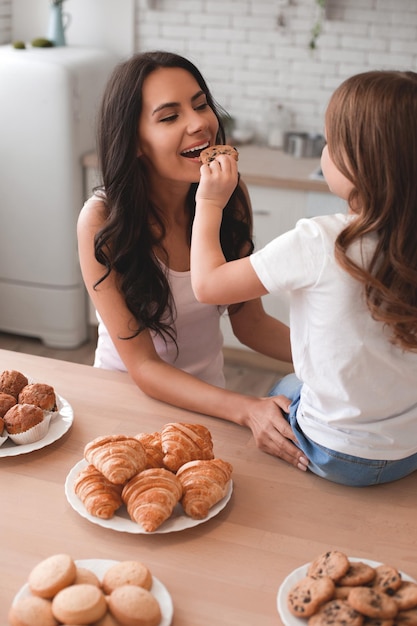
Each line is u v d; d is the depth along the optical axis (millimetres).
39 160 3484
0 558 1226
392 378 1296
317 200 3264
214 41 3811
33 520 1314
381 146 1166
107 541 1273
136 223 1767
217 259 1372
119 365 2033
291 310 1340
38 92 3385
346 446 1362
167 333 1833
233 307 2027
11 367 1792
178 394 1652
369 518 1354
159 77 1681
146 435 1432
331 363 1286
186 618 1128
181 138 1682
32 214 3582
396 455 1373
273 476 1451
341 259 1204
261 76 3812
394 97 1162
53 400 1562
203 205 1432
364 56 3654
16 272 3707
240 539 1290
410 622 1056
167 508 1271
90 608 1044
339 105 1204
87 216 1814
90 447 1349
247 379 3580
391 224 1191
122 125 1709
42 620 1048
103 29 3895
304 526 1326
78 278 3688
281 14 3668
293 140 3590
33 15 4000
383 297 1201
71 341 3779
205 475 1329
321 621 1056
